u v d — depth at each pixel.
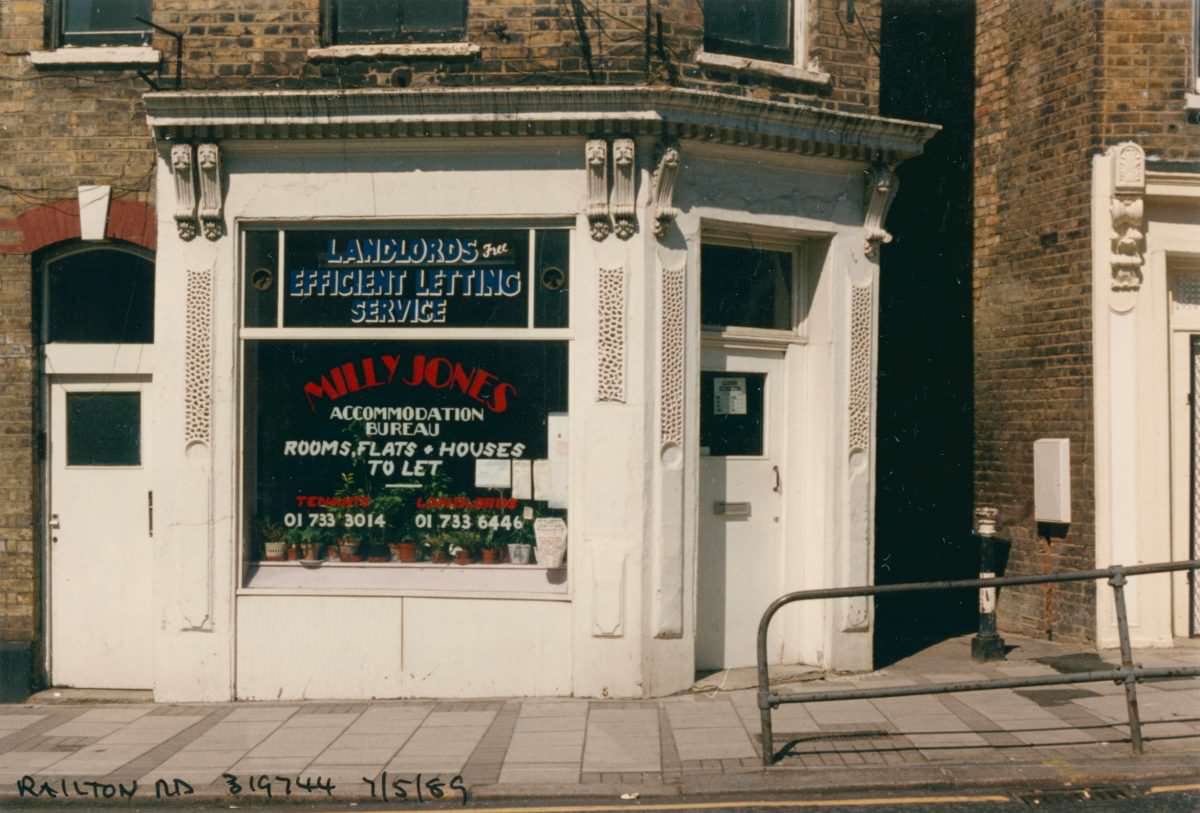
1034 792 7.12
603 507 9.48
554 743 8.27
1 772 7.85
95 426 10.38
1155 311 10.70
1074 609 10.98
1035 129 11.48
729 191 9.80
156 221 10.09
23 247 10.22
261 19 9.93
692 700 9.34
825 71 10.31
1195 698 9.07
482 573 9.79
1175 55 10.73
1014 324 11.72
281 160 9.82
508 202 9.65
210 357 9.82
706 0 10.05
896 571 12.88
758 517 10.27
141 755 8.21
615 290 9.48
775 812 6.85
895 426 12.99
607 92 9.26
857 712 8.83
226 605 9.79
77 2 10.40
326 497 9.98
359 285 9.93
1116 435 10.69
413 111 9.52
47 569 10.34
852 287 10.35
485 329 9.80
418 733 8.63
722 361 10.14
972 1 12.40
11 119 10.24
